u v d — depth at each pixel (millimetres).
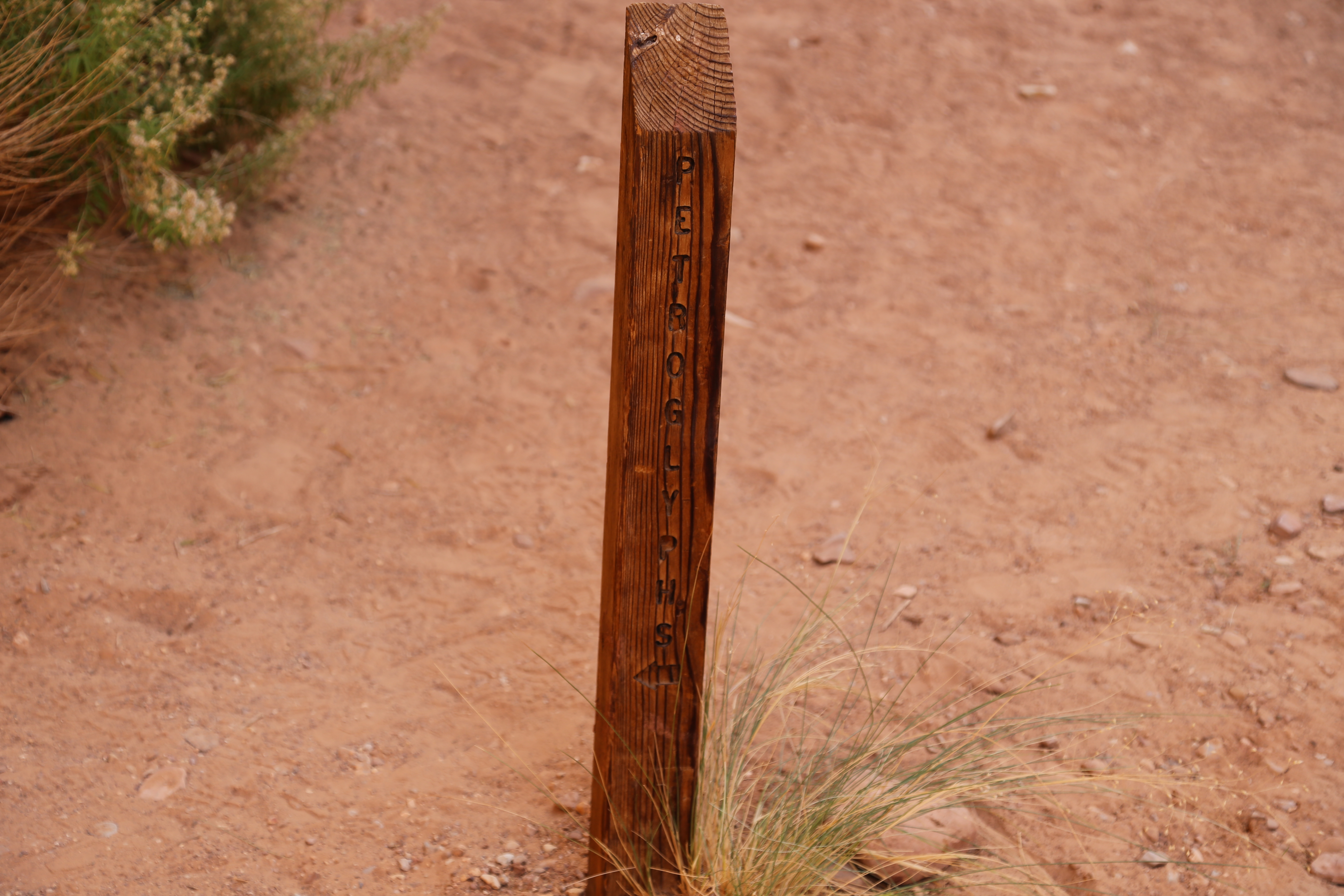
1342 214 5477
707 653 3137
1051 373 4539
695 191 1885
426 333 4590
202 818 2557
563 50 6430
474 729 2930
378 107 5758
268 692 2990
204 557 3459
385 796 2676
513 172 5531
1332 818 2615
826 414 4355
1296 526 3549
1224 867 2518
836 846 2295
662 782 2209
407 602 3400
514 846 2537
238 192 4820
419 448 4066
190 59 4027
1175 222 5477
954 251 5301
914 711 2975
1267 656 3105
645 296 1929
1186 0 7320
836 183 5684
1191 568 3482
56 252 4102
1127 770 2777
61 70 3570
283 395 4172
